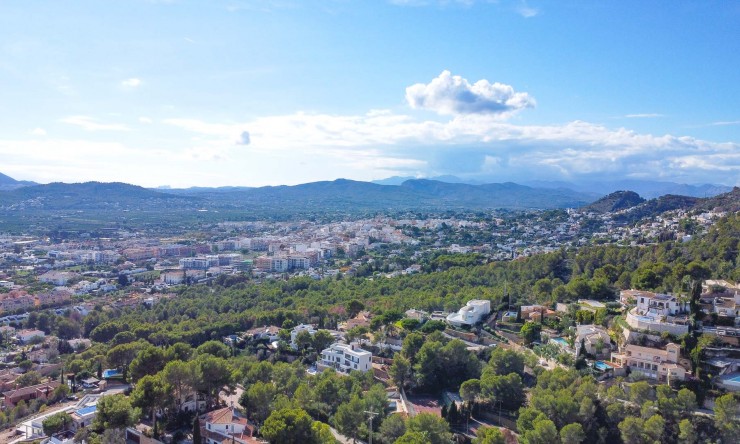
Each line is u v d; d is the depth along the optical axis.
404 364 191.38
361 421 148.38
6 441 151.00
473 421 168.12
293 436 128.50
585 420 149.38
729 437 136.75
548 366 192.25
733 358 164.25
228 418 150.00
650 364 167.75
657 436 139.25
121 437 136.12
